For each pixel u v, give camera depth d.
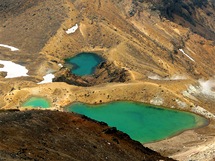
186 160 76.69
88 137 47.88
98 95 143.25
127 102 142.62
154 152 53.69
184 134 118.38
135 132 120.12
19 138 39.66
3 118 44.50
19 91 141.00
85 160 41.62
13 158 33.34
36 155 36.91
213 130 123.50
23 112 49.62
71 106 137.12
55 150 40.44
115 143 50.06
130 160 47.28
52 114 50.81
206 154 77.25
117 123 127.50
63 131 46.62
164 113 137.25
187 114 137.50
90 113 133.88
